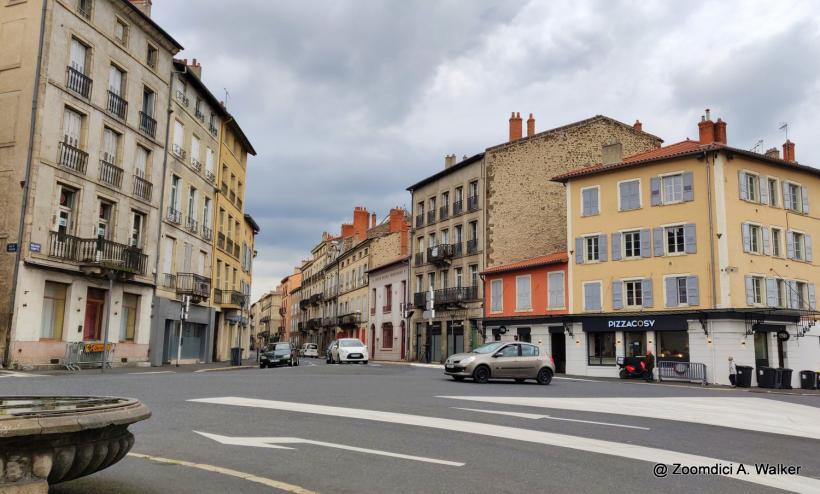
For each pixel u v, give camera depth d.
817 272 33.44
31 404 4.63
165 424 9.00
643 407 13.77
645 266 32.34
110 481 5.66
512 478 6.19
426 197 50.50
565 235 39.84
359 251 65.00
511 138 44.03
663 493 5.82
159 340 30.28
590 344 34.19
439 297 45.78
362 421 9.76
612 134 41.50
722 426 11.05
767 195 32.06
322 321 77.69
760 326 29.77
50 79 23.08
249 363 43.16
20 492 3.81
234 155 43.44
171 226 31.78
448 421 9.95
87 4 25.31
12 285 21.59
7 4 23.47
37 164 22.41
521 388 18.52
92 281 25.22
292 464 6.61
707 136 33.00
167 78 31.27
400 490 5.62
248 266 51.56
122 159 27.19
